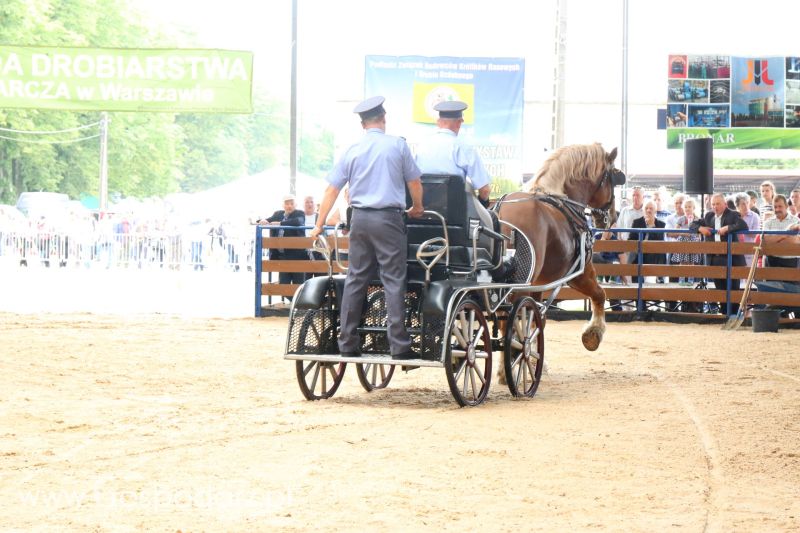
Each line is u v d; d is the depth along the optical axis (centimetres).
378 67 2558
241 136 9094
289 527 552
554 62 2466
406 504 598
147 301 2288
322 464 698
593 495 628
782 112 3080
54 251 3684
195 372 1156
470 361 947
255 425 837
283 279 2000
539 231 1046
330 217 2017
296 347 955
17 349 1308
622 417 894
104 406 920
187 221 3875
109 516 569
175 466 689
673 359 1332
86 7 6334
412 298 950
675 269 1884
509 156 2562
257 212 4088
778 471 699
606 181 1155
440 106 984
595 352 1405
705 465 713
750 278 1788
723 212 1891
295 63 2814
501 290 1009
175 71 2186
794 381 1126
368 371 1127
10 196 6097
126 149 6506
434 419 875
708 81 3092
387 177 914
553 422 867
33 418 852
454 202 933
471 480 660
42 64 2177
